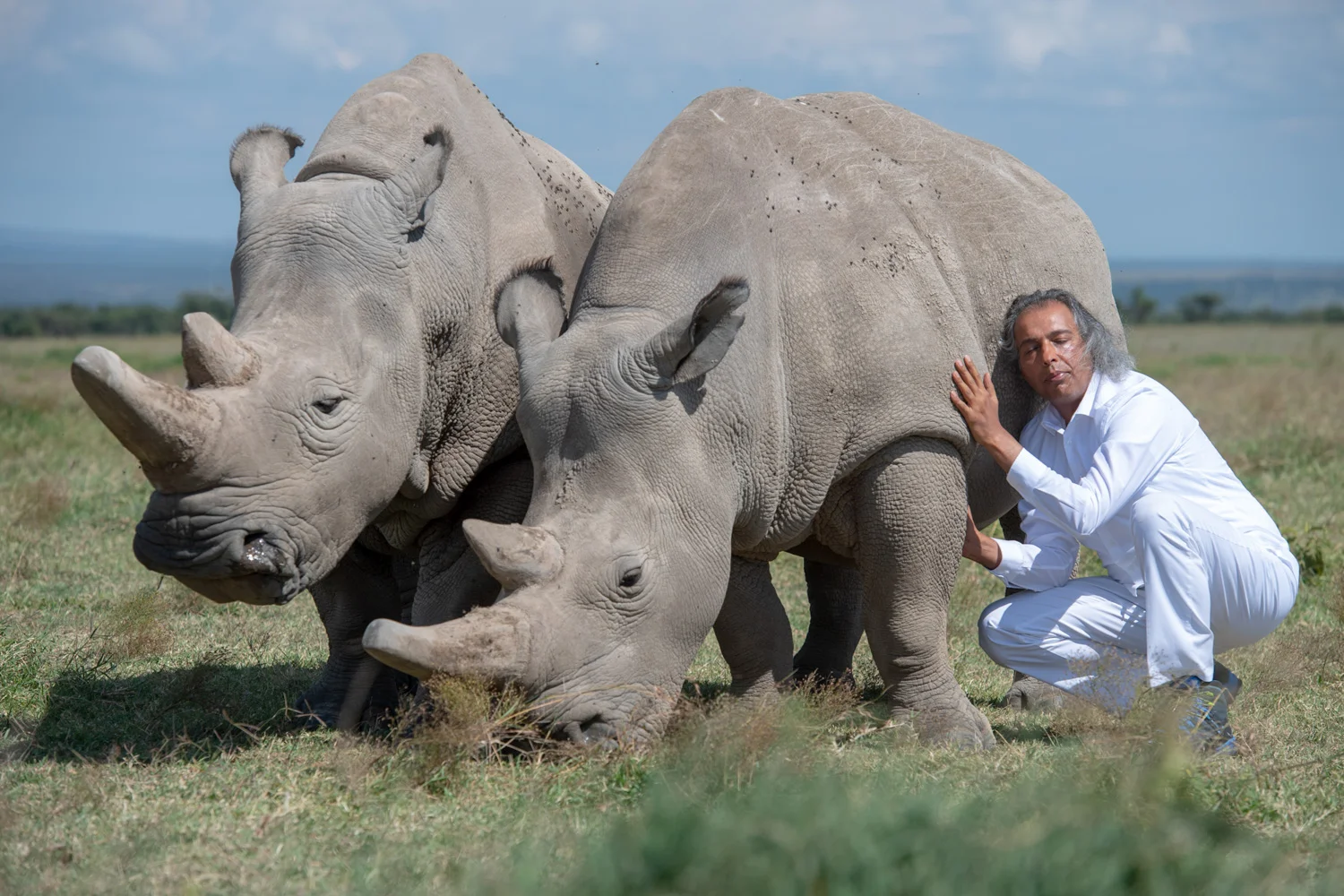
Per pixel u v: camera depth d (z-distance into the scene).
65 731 9.64
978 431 9.72
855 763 8.49
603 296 9.23
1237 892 6.00
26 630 12.82
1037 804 6.54
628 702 8.30
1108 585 9.95
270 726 10.28
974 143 11.50
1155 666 9.30
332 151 10.01
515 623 7.92
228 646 12.66
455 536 10.63
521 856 6.58
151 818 7.60
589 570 8.20
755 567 10.12
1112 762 7.76
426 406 10.05
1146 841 6.13
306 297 9.16
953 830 5.97
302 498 8.77
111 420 8.10
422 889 6.45
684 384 8.71
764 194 9.76
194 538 8.49
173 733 9.57
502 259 10.48
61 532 17.50
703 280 9.23
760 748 7.96
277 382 8.73
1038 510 10.16
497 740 8.16
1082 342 10.02
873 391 9.59
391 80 10.70
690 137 9.83
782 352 9.48
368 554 11.13
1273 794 8.12
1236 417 30.23
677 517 8.55
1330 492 20.59
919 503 9.76
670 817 6.04
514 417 10.54
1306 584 15.37
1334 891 6.24
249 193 9.73
